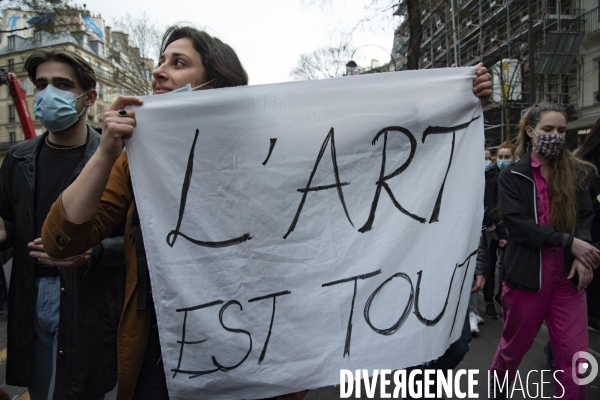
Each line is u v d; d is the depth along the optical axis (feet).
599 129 9.40
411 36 44.88
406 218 5.73
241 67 6.06
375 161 5.70
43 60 6.23
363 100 5.69
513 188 7.89
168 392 4.95
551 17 62.13
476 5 68.85
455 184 5.98
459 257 5.88
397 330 5.56
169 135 5.12
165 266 4.97
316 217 5.44
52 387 6.07
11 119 137.49
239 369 5.11
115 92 139.74
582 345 7.30
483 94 6.03
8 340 6.16
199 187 5.16
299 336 5.28
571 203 7.61
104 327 6.02
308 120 5.50
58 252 4.58
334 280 5.41
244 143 5.31
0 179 6.40
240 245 5.21
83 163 6.26
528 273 7.52
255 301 5.19
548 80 62.28
